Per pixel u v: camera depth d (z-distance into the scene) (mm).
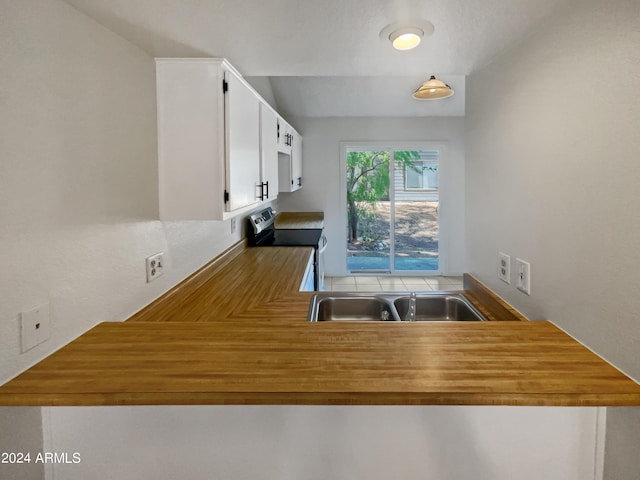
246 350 1096
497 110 1569
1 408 878
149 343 1145
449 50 1477
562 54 1125
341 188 5316
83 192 1177
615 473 945
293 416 1001
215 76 1576
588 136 1020
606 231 963
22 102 939
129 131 1419
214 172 1620
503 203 1538
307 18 1209
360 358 1035
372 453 1004
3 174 891
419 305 1984
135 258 1501
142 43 1419
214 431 1007
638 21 845
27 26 952
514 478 1003
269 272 2469
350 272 5562
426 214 5465
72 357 1048
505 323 1259
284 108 4922
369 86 4344
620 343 930
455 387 881
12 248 920
